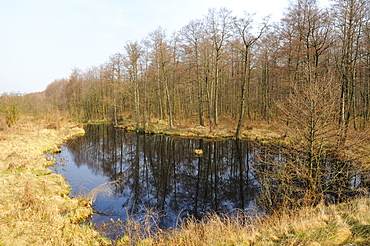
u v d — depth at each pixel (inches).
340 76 570.6
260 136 773.3
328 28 656.4
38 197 287.6
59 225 240.8
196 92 1189.1
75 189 385.1
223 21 842.8
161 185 444.5
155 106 1416.1
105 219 293.7
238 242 175.0
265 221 221.5
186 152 684.1
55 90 2262.6
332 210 202.4
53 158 558.9
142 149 743.7
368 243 124.2
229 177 480.4
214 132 876.0
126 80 1077.1
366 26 599.2
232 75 1128.2
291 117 266.4
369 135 247.0
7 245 187.2
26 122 1041.5
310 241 145.1
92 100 1811.0
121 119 1553.9
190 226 224.2
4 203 260.1
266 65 972.6
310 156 265.6
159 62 997.8
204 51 903.1
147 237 233.3
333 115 259.3
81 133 1077.8
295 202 250.2
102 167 560.4
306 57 643.5
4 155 493.4
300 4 631.2
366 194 274.2
